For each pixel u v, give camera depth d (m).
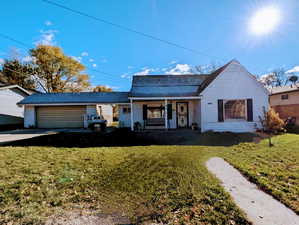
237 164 5.04
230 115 11.89
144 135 10.62
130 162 5.32
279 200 3.03
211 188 3.44
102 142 9.05
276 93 19.92
